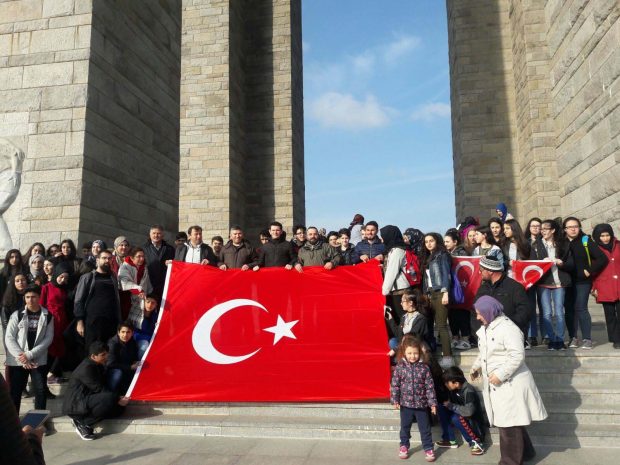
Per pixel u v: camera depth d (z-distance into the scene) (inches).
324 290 267.4
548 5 502.6
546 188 597.6
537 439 209.9
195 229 310.2
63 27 382.9
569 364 253.8
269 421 229.3
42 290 273.1
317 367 249.4
